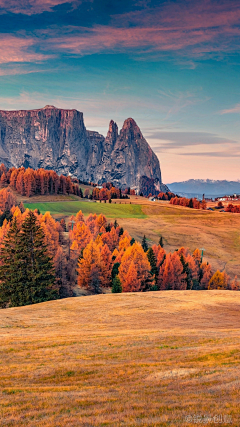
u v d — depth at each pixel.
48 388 16.98
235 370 17.88
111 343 25.42
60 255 75.38
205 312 40.19
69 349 24.09
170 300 46.12
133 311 40.06
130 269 73.19
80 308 41.81
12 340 26.69
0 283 58.31
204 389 15.50
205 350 22.41
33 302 54.47
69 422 12.64
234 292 53.91
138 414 13.05
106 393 16.06
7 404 14.98
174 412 12.88
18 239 60.84
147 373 18.75
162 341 25.61
